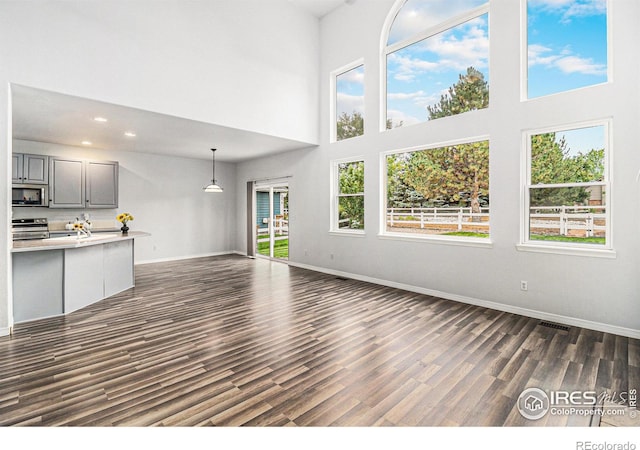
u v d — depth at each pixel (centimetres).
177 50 429
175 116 429
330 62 601
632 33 293
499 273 385
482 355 265
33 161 543
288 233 706
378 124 518
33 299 352
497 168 383
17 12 314
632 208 296
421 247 465
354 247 566
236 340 298
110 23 373
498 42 379
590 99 316
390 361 256
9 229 314
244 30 503
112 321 349
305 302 420
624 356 261
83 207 603
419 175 479
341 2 573
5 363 252
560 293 339
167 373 237
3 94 305
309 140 605
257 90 520
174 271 629
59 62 338
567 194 339
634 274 297
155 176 733
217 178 845
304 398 205
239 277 575
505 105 375
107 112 409
